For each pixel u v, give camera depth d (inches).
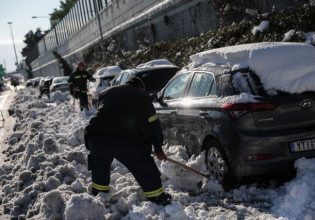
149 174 173.9
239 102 181.5
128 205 175.6
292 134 175.0
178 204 165.2
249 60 188.9
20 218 186.4
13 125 577.9
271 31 574.6
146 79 395.5
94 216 160.1
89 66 1854.1
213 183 196.2
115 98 174.2
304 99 177.9
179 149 235.9
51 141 298.0
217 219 159.8
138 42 1331.2
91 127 175.6
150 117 174.1
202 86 219.8
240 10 727.1
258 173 177.9
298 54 186.2
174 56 908.6
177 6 994.1
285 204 162.1
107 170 180.7
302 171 175.3
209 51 231.9
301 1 600.1
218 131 190.1
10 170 288.0
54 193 172.7
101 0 1793.8
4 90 2930.6
